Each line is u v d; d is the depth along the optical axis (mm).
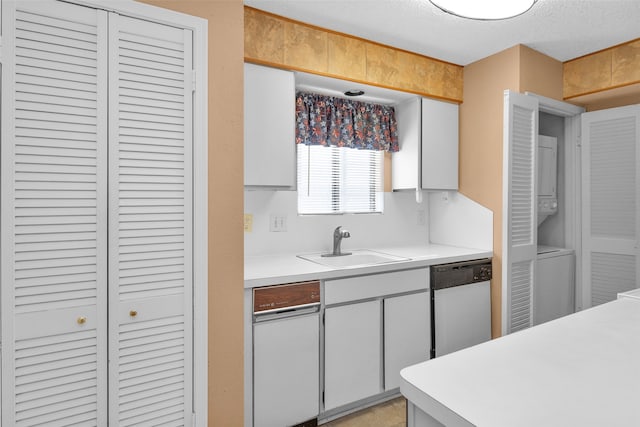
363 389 2279
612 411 737
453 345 2652
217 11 1614
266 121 2232
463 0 1800
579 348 1043
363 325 2271
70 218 1362
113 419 1444
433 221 3393
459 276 2670
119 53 1428
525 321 2840
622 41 2639
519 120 2723
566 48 2758
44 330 1328
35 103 1305
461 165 3104
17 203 1284
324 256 2705
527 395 799
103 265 1414
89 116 1386
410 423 877
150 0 1475
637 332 1163
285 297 2002
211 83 1600
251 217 2617
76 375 1385
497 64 2812
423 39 2594
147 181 1487
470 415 727
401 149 3088
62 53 1341
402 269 2426
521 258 2768
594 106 3176
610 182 3012
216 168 1618
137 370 1483
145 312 1490
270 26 2236
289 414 2021
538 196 3156
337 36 2475
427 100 2928
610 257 3025
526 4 1826
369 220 3104
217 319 1636
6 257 1266
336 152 3023
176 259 1551
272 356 1968
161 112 1508
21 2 1276
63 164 1350
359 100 3000
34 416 1322
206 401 1605
